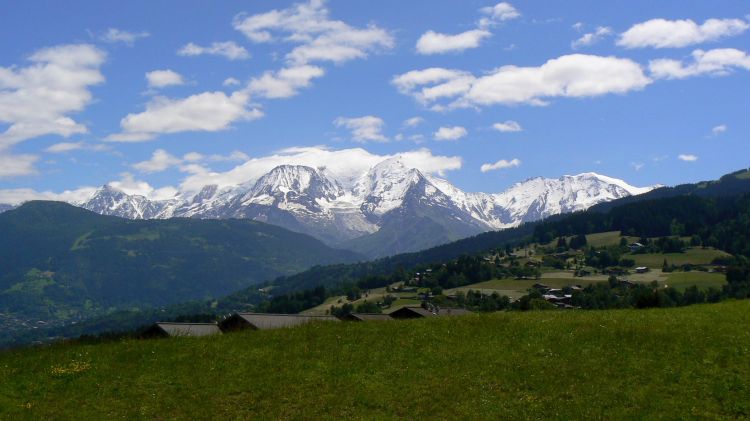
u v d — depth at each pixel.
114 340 74.44
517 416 50.88
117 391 56.53
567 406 51.78
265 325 89.25
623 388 53.91
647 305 106.88
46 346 71.88
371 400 53.91
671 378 54.91
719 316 69.38
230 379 58.25
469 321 72.19
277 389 56.16
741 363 56.31
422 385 56.12
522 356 60.66
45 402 54.50
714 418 49.03
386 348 64.12
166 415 52.62
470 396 54.09
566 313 78.19
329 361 61.41
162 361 62.53
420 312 114.50
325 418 51.44
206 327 89.62
